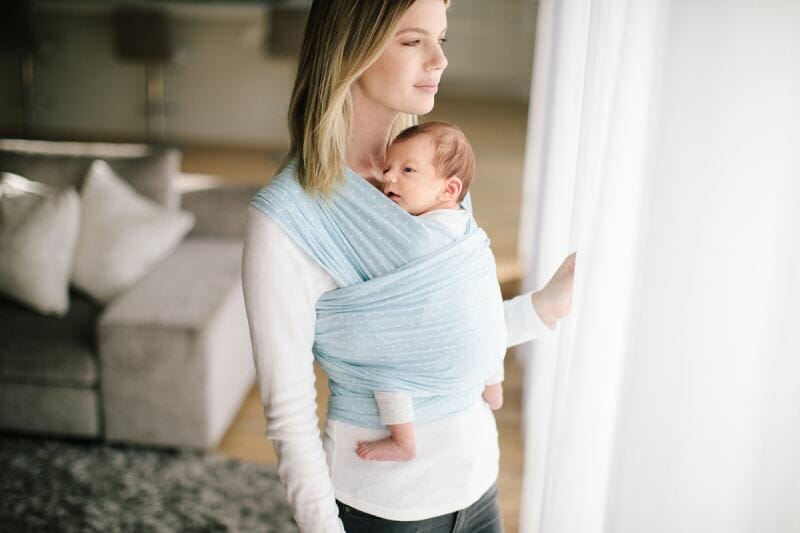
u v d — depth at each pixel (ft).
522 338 3.92
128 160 10.21
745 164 2.59
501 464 8.43
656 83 2.83
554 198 4.91
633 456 2.96
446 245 3.43
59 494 7.68
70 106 22.84
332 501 3.52
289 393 3.39
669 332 2.80
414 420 3.56
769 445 2.75
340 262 3.40
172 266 9.60
